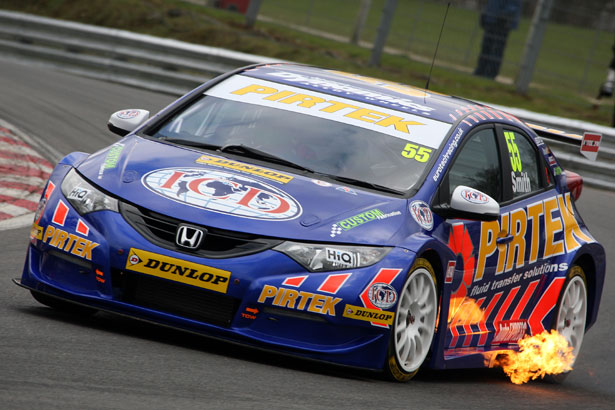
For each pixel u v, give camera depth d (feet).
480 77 232.12
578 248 71.82
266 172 56.85
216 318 50.70
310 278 50.19
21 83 170.91
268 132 61.62
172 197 53.11
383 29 225.97
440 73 231.91
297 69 72.54
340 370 54.13
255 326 50.26
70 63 197.06
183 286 50.72
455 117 65.26
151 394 41.24
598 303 76.38
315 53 236.63
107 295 51.83
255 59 184.96
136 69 190.29
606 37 239.91
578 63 241.76
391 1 225.56
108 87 182.70
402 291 51.49
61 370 43.16
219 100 65.62
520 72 224.12
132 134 62.54
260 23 261.85
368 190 56.85
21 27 203.82
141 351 49.49
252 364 51.13
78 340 49.90
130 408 38.68
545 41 243.19
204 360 49.80
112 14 263.08
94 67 194.08
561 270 70.18
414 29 248.11
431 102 67.67
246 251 50.62
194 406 40.29
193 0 284.82
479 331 62.34
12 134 128.36
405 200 56.29
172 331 57.11
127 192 53.83
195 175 55.47
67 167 58.13
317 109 64.03
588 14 239.91
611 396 67.56
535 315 69.15
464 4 243.40
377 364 51.39
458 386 59.26
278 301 49.93
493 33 230.68
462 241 58.95
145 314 51.34
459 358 59.47
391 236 52.75
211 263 50.29
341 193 55.52
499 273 63.87
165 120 63.87
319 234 51.55
